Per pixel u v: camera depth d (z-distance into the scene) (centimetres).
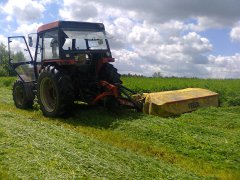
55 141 764
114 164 658
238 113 1160
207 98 1218
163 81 2233
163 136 879
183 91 1213
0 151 681
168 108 1083
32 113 1229
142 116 1040
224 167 715
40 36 1229
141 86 1825
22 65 1323
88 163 640
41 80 1150
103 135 922
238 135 877
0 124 893
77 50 1135
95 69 1175
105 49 1189
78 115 1117
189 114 1102
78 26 1155
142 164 680
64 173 594
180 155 779
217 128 966
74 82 1149
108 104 1091
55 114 1118
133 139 892
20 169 607
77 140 800
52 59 1154
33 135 799
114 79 1170
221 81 2289
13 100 1505
